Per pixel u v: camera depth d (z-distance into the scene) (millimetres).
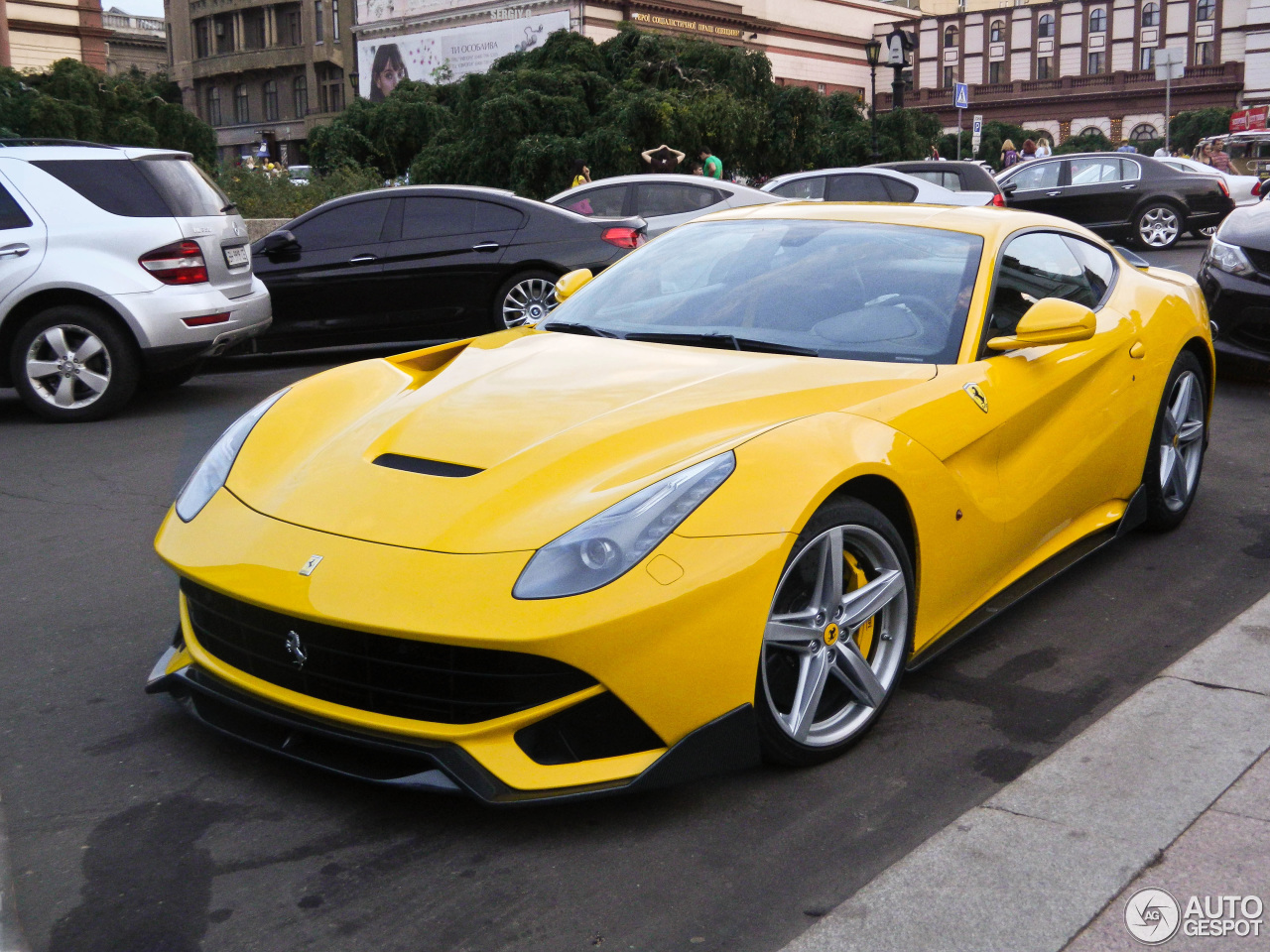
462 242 8773
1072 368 3455
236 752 2656
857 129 30672
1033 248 3666
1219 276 7000
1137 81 65125
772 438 2486
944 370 3016
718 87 26375
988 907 2029
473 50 49594
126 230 6555
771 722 2432
